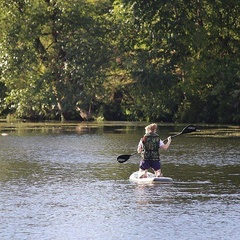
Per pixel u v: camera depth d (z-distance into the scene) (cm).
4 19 10075
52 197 3288
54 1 10138
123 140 6506
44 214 2916
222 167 4322
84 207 3055
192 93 9788
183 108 9950
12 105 10288
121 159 4188
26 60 9894
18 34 9938
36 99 9975
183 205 3083
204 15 9894
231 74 9481
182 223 2747
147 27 9544
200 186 3572
